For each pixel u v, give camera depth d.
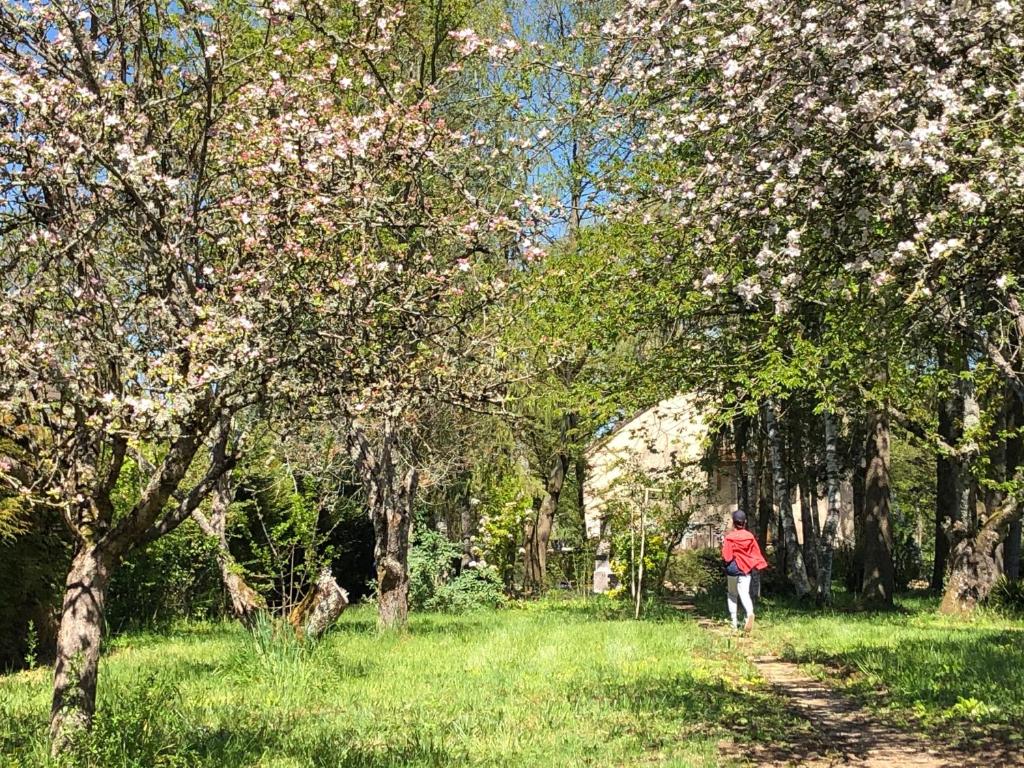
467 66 11.62
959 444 18.94
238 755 6.29
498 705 8.11
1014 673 9.05
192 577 19.28
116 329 5.50
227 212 6.04
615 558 25.77
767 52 7.00
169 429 5.31
